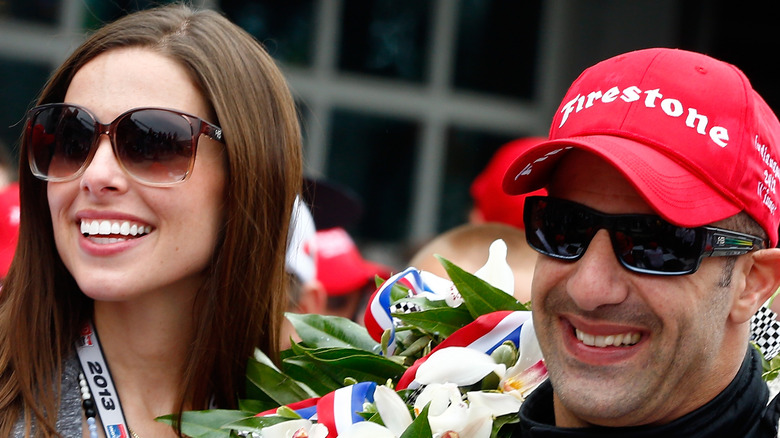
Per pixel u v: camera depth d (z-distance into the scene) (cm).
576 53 2519
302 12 2459
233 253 759
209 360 768
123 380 762
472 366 693
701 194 564
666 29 2405
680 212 555
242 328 777
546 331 600
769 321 690
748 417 585
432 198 2545
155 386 768
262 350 800
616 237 571
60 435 707
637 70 596
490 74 2567
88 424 733
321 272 1374
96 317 765
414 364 720
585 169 587
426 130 2536
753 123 582
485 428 660
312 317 799
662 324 568
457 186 2564
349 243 1429
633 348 575
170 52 745
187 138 730
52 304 746
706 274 569
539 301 602
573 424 602
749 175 574
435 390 670
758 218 580
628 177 553
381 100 2514
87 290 716
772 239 601
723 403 579
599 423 579
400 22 2525
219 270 760
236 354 779
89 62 745
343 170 2511
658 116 578
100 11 2258
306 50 2470
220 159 754
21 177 746
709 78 586
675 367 569
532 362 700
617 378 572
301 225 1070
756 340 693
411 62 2539
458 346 716
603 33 2480
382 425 671
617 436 576
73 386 743
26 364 721
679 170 567
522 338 702
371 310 775
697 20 2391
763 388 599
